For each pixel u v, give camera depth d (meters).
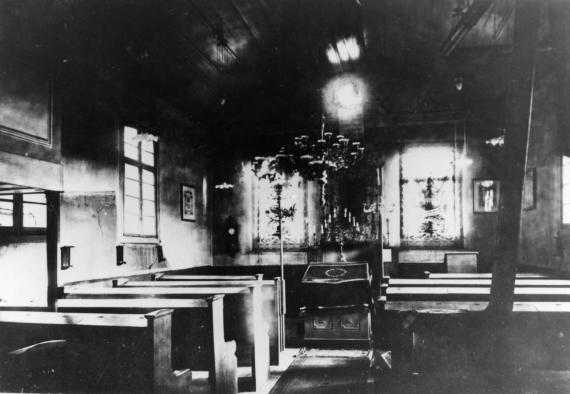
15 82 5.39
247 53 9.96
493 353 4.09
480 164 11.26
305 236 12.16
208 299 5.21
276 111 12.39
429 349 4.16
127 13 7.19
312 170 9.93
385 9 8.41
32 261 6.61
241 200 12.59
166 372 4.10
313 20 8.76
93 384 4.01
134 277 8.28
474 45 9.36
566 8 7.22
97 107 7.86
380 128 11.76
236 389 5.79
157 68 9.09
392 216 11.61
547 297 5.42
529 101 4.27
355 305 8.41
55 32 6.32
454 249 11.29
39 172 5.65
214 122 12.67
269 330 7.37
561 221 8.58
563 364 4.11
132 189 9.08
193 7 7.85
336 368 7.09
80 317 4.18
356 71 11.57
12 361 3.87
